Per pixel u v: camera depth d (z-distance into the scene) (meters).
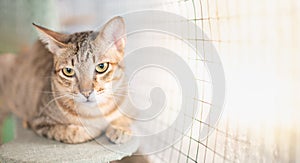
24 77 0.66
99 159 0.51
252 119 0.43
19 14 0.79
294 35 0.38
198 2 0.49
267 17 0.40
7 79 0.69
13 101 0.69
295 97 0.38
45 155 0.51
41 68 0.64
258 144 0.41
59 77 0.54
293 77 0.38
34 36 0.77
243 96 0.44
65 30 0.90
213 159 0.47
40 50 0.67
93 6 0.95
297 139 0.38
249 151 0.42
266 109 0.41
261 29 0.41
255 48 0.42
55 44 0.53
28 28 0.78
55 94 0.55
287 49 0.38
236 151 0.44
